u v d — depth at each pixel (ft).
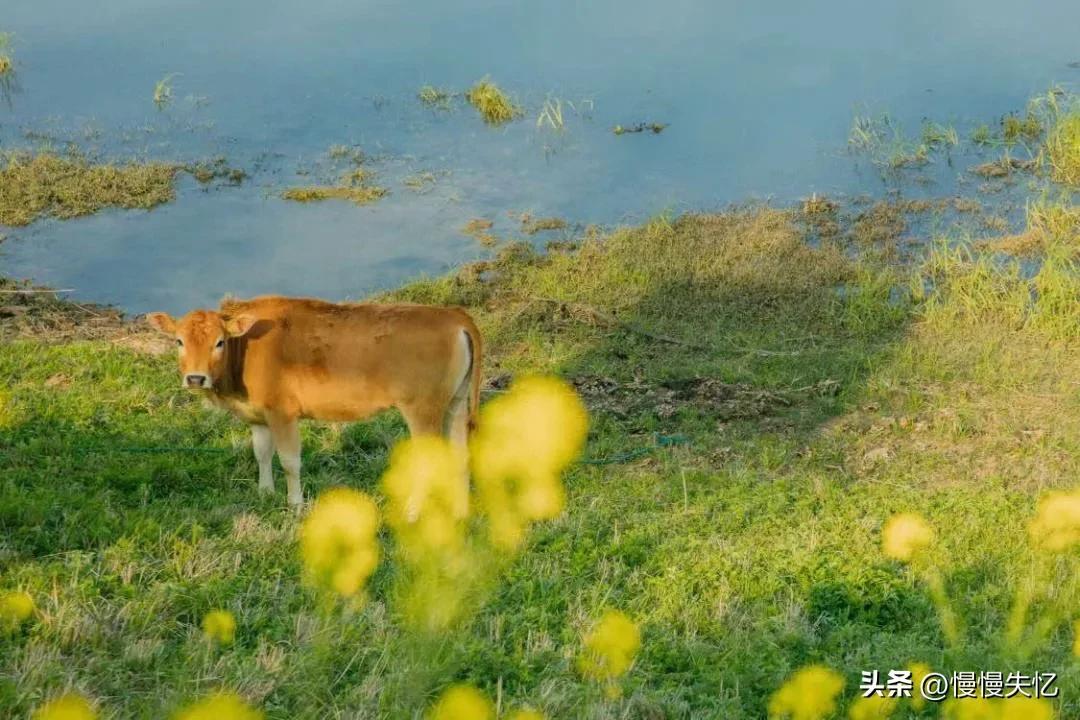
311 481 31.27
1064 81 75.20
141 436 33.96
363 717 17.71
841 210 61.00
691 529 28.96
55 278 52.70
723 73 78.23
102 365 39.96
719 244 56.95
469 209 61.21
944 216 59.88
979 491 32.68
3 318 47.01
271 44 83.20
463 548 12.41
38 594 21.49
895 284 52.65
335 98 74.38
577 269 54.70
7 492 27.20
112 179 61.93
